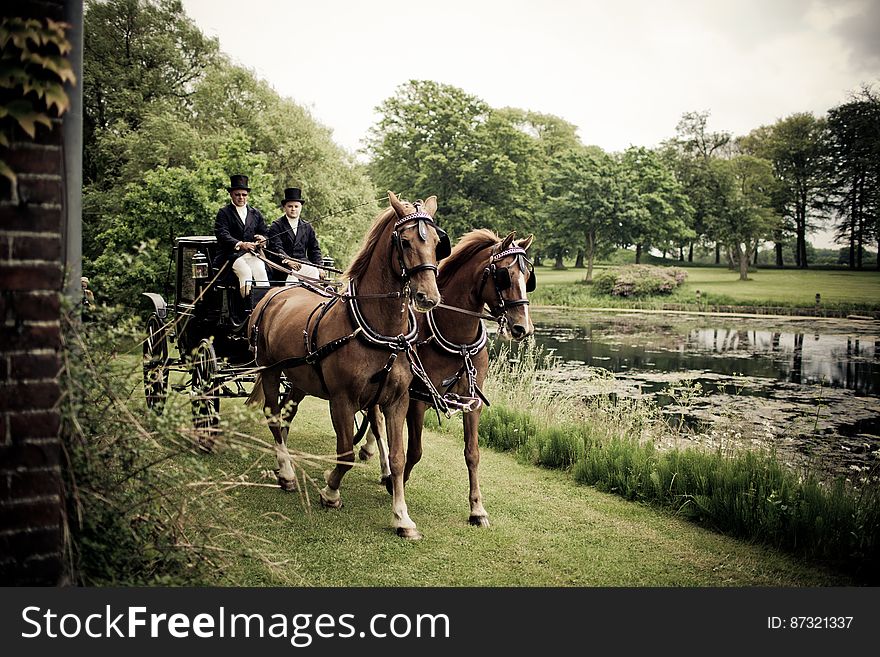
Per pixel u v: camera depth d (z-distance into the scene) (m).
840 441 9.41
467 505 6.27
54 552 3.09
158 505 3.90
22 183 2.97
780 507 5.46
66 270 3.57
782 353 20.73
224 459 6.96
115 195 22.95
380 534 5.39
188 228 16.70
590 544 5.39
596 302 42.66
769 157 57.41
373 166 53.16
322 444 8.34
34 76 2.94
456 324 5.62
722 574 4.87
